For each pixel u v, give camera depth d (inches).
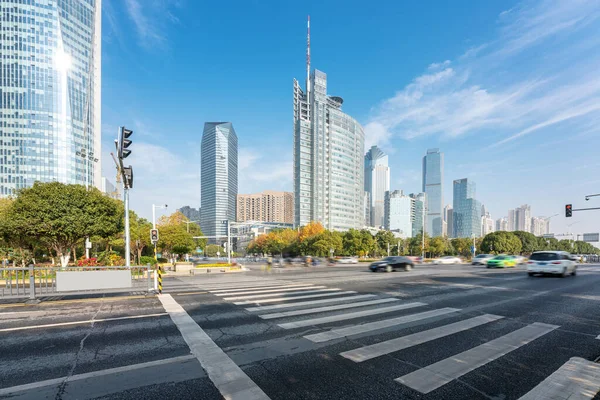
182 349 207.9
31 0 3110.2
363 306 348.5
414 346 212.7
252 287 530.0
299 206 5290.4
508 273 839.1
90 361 187.6
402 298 404.2
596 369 174.9
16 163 3026.6
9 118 3038.9
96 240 1312.7
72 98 3280.0
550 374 168.1
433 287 520.4
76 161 3262.8
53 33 3184.1
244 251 5349.4
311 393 147.3
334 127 5674.2
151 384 157.1
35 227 783.7
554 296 426.6
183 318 293.3
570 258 746.8
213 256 4758.9
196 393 147.9
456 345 214.7
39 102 3112.7
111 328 259.4
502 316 302.7
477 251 3567.9
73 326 266.4
